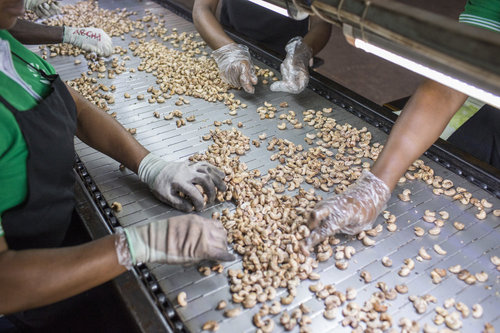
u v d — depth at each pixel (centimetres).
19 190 100
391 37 69
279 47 254
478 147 164
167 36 243
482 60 58
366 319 96
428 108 124
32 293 85
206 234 103
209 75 198
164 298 100
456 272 106
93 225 117
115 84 195
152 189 129
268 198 129
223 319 96
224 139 155
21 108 99
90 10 280
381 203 118
